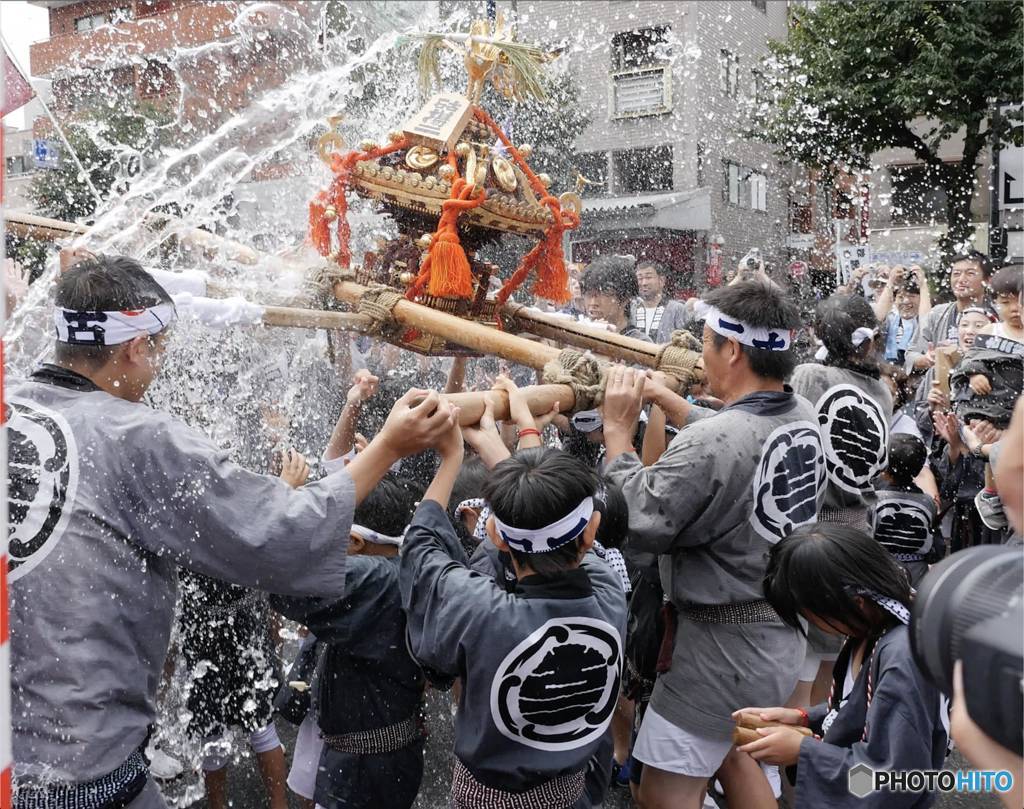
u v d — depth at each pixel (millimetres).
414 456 3465
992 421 3611
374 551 2178
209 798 2777
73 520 1457
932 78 10133
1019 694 837
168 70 10000
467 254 2432
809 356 4594
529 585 1682
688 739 2213
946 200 13117
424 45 2596
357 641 2014
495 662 1626
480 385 3574
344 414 2600
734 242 12797
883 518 3451
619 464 2119
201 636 2574
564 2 12688
